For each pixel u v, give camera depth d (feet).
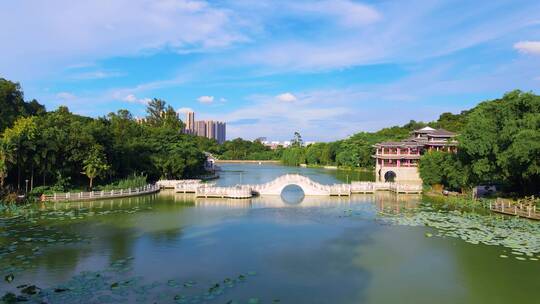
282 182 258.78
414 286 98.63
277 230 155.84
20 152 209.36
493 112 213.46
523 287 98.17
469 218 177.78
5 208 188.24
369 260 118.01
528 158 169.99
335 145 626.64
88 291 91.15
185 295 90.02
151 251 125.18
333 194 259.19
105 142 271.28
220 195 247.29
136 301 85.92
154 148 337.52
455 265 113.80
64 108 345.10
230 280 100.22
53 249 125.80
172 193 270.67
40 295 88.43
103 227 158.20
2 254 119.75
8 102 270.87
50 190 226.17
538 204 185.37
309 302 87.97
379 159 351.87
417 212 195.62
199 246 131.64
